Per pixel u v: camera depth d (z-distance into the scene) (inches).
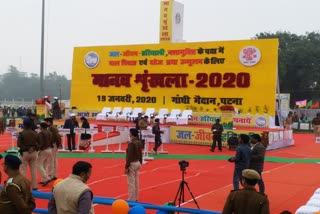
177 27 1301.7
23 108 1926.7
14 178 219.5
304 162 775.1
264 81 1092.5
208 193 494.6
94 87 1320.1
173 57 1206.9
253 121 1099.9
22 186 218.4
